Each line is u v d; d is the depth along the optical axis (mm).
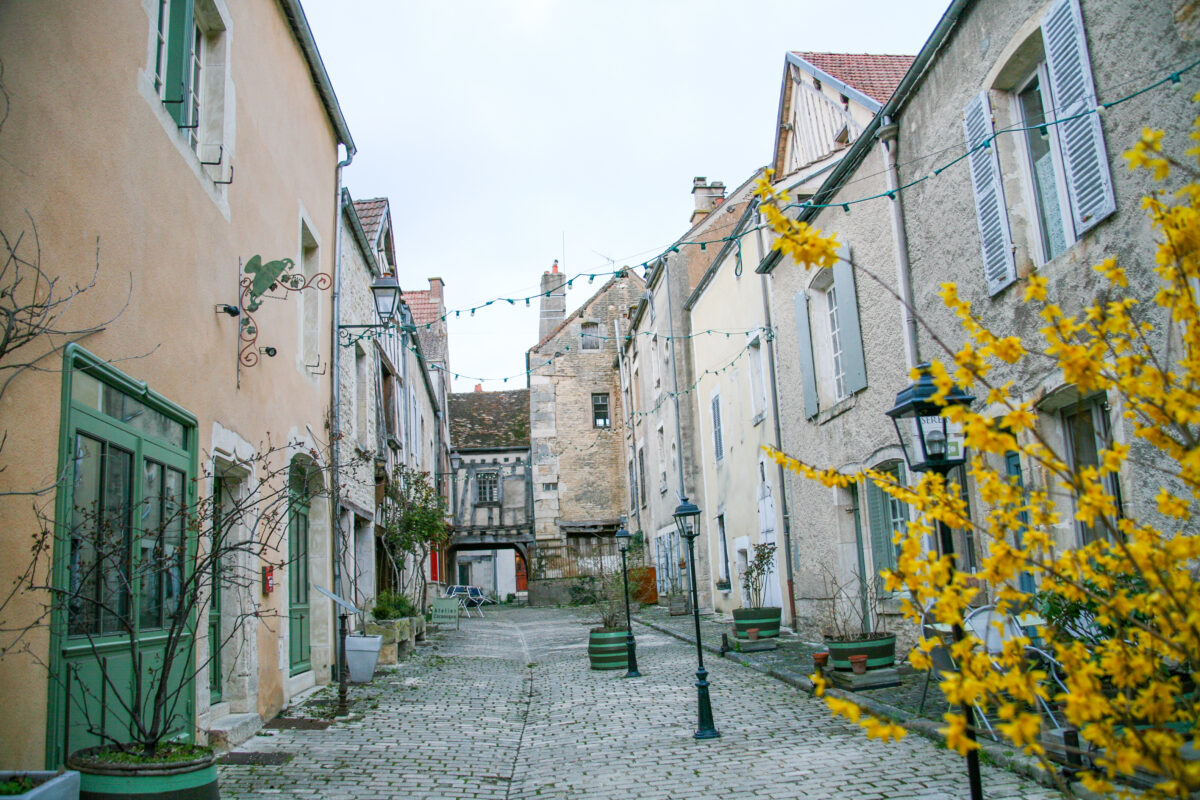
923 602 2699
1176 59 5289
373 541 14023
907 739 6117
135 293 5254
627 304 33000
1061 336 2689
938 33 7867
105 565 4879
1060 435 6734
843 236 10602
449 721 8039
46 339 4234
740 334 16109
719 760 5992
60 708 4309
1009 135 7188
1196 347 2553
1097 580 2662
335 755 6445
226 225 7020
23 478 4016
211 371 6590
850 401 10602
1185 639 2381
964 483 7820
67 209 4465
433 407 26438
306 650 9906
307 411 9797
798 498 12891
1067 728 4844
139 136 5355
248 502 7434
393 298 11234
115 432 4996
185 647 5938
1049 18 6379
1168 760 2225
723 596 18719
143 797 3871
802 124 14430
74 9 4598
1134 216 5672
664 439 23406
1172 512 2662
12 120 3998
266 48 8398
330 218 11305
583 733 7395
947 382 2611
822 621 11625
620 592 18906
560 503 31469
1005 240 7062
